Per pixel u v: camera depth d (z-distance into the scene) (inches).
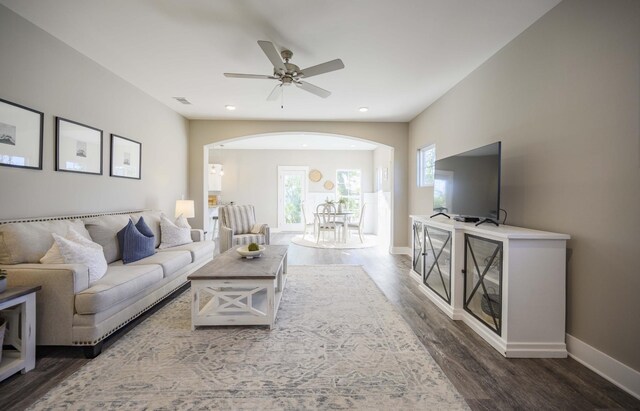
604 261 68.5
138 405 57.5
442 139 155.0
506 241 76.7
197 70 125.1
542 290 76.7
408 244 212.1
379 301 116.5
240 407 57.2
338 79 133.7
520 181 95.7
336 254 210.7
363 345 81.7
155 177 163.3
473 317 93.0
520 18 87.7
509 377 67.8
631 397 61.4
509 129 101.4
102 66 120.9
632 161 62.7
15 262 77.4
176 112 186.4
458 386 64.3
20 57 87.2
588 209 72.2
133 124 142.5
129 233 110.0
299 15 86.7
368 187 347.9
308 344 81.9
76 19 88.9
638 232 62.0
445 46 104.6
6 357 67.7
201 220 205.2
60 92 101.2
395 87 143.8
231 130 204.8
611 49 66.6
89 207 115.0
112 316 81.0
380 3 81.2
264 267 99.0
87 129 113.2
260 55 111.5
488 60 113.9
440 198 128.4
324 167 346.0
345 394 61.1
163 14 86.5
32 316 69.2
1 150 82.2
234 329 90.8
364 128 208.4
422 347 80.9
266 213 342.3
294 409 56.7
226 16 87.3
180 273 123.7
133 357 74.6
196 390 62.1
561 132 79.8
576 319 75.2
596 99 70.0
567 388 64.1
